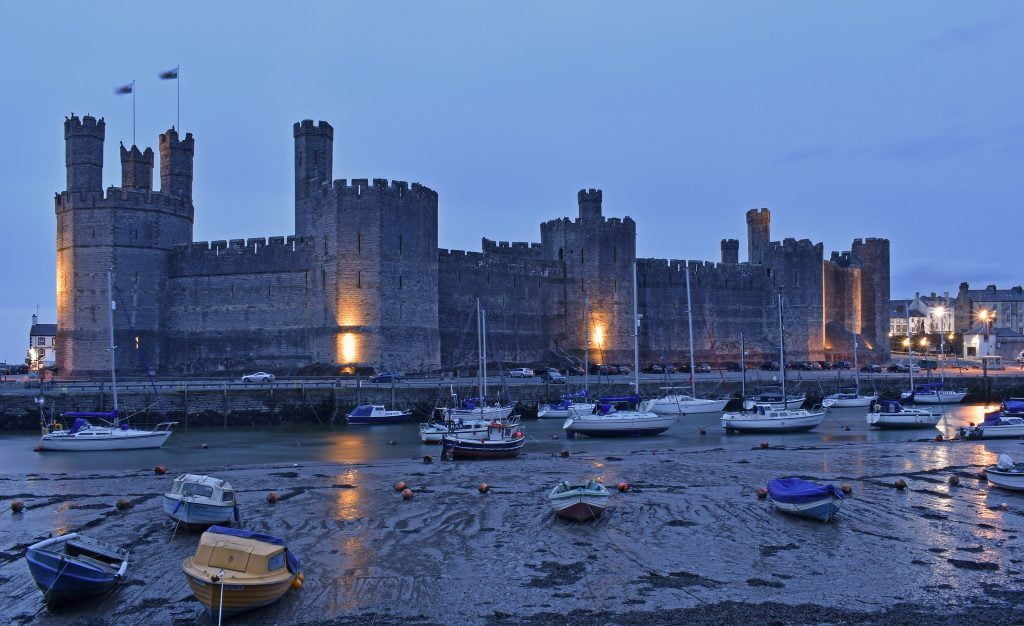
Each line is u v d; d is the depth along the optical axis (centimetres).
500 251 9338
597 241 9088
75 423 4722
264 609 1983
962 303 15738
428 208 7444
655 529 2666
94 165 7781
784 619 1909
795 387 7419
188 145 8175
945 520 2767
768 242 10319
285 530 2669
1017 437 4909
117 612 1970
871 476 3566
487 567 2289
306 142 7981
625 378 7600
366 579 2192
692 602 2019
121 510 2941
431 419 5534
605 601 2030
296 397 5869
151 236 7681
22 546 2492
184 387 5844
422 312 7325
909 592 2080
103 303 7462
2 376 8625
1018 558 2344
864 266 11394
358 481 3481
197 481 2686
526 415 6344
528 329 8762
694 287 9762
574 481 3456
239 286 7588
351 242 7075
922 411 5528
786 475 3616
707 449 4462
